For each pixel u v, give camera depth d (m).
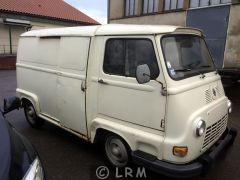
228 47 12.59
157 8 15.65
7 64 19.09
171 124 3.39
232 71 10.25
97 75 4.19
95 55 4.23
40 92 5.58
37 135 5.83
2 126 3.13
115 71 3.97
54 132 6.01
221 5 12.57
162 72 3.43
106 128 4.09
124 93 3.84
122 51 3.88
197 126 3.41
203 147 3.68
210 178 4.14
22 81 6.16
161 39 3.56
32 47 5.71
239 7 11.92
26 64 5.93
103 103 4.14
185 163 3.45
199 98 3.66
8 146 2.77
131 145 3.82
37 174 2.74
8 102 4.00
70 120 4.84
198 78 3.85
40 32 5.52
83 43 4.40
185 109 3.39
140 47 3.68
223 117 4.29
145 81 3.48
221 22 12.69
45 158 4.79
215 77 4.33
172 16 14.84
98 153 4.98
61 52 4.84
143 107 3.64
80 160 4.72
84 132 4.58
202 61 4.33
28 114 6.26
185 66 3.84
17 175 2.47
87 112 4.42
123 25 4.12
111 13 18.50
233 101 8.77
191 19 13.91
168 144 3.41
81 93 4.46
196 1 13.75
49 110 5.42
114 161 4.34
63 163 4.62
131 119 3.81
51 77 5.14
